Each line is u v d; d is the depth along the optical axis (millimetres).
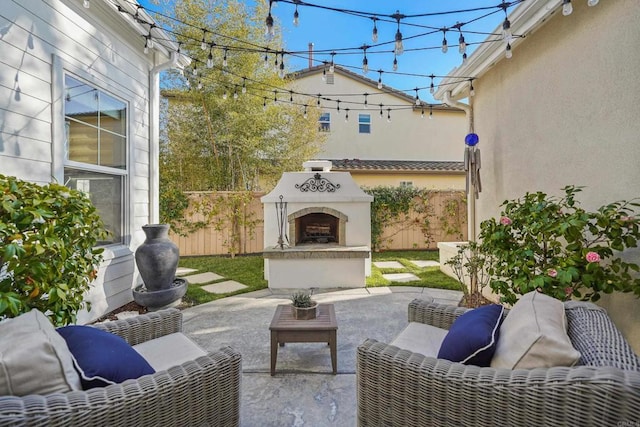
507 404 1132
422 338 1983
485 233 3201
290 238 5238
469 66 3980
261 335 3105
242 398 2102
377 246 8172
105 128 3693
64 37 3068
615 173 2412
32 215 1924
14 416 947
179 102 7785
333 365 2377
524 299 1666
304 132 9094
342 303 4039
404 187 8391
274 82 7957
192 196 7293
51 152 2943
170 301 3797
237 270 5918
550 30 3021
